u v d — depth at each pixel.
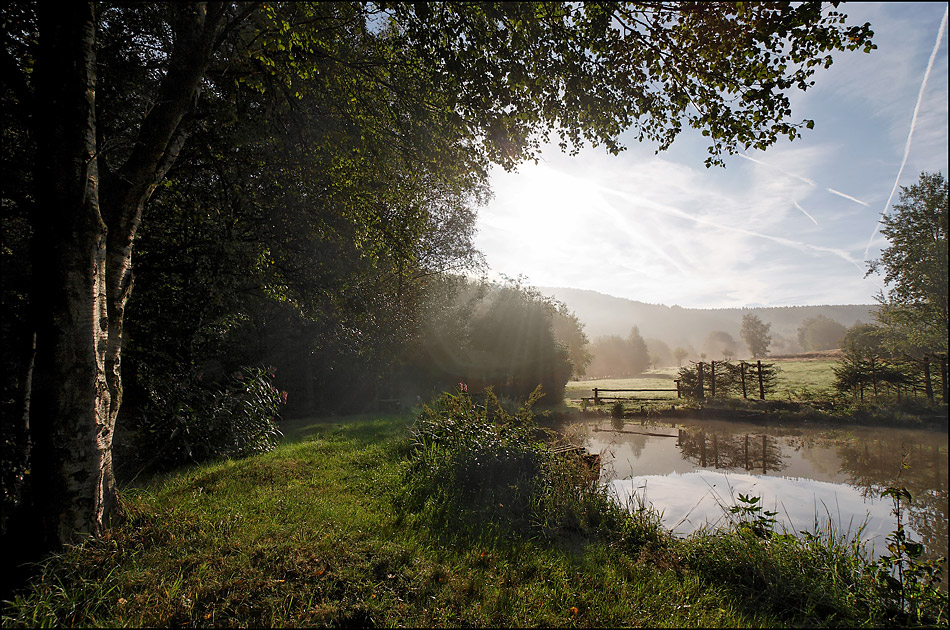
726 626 3.17
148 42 6.68
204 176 7.86
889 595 3.81
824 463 10.51
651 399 20.94
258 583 3.03
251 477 6.10
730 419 16.88
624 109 5.70
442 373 20.91
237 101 6.45
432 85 6.23
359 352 14.07
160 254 8.10
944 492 8.02
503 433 6.89
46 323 3.48
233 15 5.53
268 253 8.57
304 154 7.89
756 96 4.85
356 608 2.86
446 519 4.83
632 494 7.71
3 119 5.46
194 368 8.29
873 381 17.16
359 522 4.45
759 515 4.89
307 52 5.83
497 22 5.34
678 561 4.52
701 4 4.66
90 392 3.63
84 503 3.54
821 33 4.32
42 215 3.51
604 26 5.04
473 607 3.05
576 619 3.06
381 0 5.05
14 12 5.08
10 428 5.10
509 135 6.21
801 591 3.83
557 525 5.00
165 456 7.28
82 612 2.71
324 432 11.07
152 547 3.57
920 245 23.61
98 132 6.18
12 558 3.34
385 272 13.94
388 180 8.44
